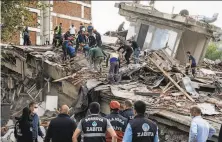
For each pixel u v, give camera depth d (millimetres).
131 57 20531
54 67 19641
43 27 37469
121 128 7328
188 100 14023
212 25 23984
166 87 15344
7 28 20516
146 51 21828
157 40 25344
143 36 26000
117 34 30000
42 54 21812
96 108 6684
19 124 8305
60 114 7207
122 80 16641
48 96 18266
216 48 29156
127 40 26375
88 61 19828
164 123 12250
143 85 15883
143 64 17812
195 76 18406
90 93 14828
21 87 22812
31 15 21922
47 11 37312
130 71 17203
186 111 12461
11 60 24609
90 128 6516
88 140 6496
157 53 18750
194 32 25125
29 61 22188
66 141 7055
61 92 19219
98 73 17938
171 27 24828
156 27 25438
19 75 24000
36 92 20828
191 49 25219
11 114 18703
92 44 21672
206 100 14250
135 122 6145
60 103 19250
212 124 11406
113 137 6512
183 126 11633
